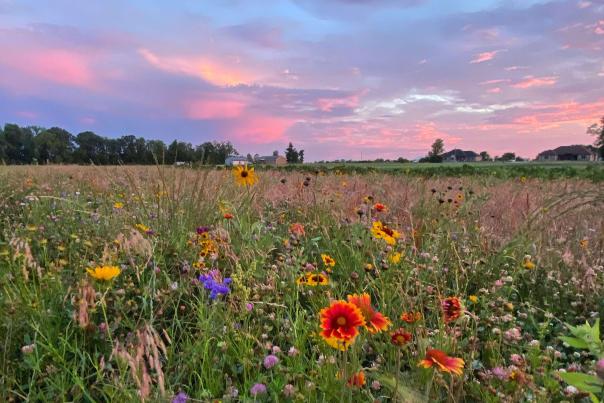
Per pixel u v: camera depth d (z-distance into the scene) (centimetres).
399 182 857
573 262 339
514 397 157
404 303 226
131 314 239
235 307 227
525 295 308
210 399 162
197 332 218
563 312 279
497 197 695
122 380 153
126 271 273
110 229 373
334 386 161
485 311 247
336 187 759
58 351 192
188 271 271
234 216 405
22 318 210
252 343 207
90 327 188
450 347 189
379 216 480
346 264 329
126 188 634
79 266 276
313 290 273
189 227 375
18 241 246
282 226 452
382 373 173
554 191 785
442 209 508
